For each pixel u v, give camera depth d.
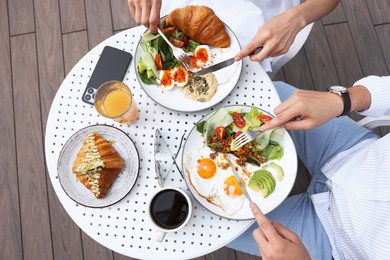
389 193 0.87
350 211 0.96
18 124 1.73
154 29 0.97
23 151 1.69
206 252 0.88
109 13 1.85
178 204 0.86
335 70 1.80
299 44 1.13
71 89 1.01
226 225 0.89
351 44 1.83
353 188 0.97
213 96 0.98
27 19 1.85
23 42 1.82
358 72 1.80
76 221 0.90
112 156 0.91
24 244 1.59
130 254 0.88
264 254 0.82
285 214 1.09
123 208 0.91
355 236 0.94
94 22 1.84
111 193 0.91
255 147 0.93
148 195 0.92
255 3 1.22
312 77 1.79
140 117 0.98
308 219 1.08
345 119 1.18
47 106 1.75
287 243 0.80
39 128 1.73
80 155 0.91
